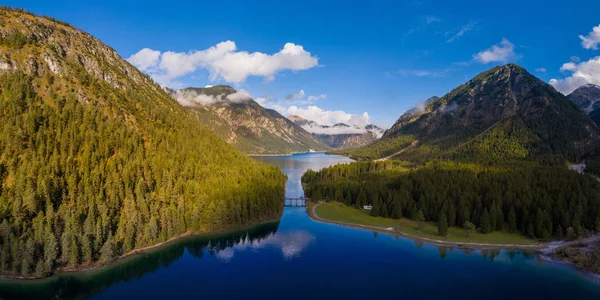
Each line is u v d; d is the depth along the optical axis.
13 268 134.00
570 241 176.88
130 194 184.50
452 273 146.62
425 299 125.25
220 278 140.75
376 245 180.38
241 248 173.62
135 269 148.12
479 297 126.38
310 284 136.12
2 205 151.38
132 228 163.88
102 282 136.25
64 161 185.88
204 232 192.00
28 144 184.88
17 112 195.88
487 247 175.88
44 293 126.69
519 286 135.00
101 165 194.88
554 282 137.88
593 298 125.38
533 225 186.00
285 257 163.00
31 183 164.00
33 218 150.38
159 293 128.25
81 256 146.75
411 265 155.00
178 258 160.62
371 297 126.38
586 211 187.38
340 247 176.75
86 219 155.00
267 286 134.38
